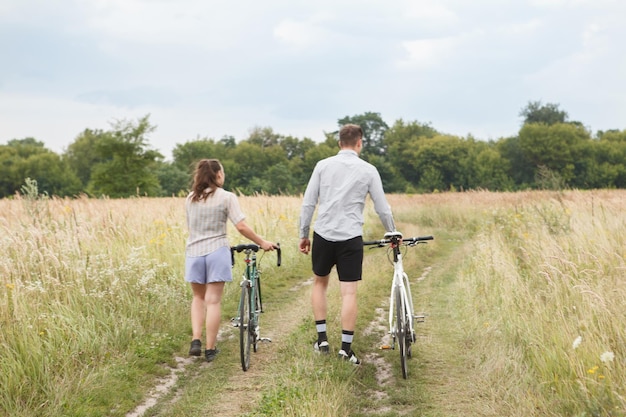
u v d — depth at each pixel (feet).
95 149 190.08
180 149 387.55
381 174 369.30
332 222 20.06
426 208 84.02
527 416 14.82
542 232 33.27
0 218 30.07
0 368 16.93
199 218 20.75
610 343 17.24
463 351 21.13
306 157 395.96
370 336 23.32
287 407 15.46
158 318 24.26
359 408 16.26
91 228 30.22
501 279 28.19
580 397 14.61
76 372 18.15
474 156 361.30
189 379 19.11
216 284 20.85
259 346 22.36
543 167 53.98
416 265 42.70
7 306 19.90
